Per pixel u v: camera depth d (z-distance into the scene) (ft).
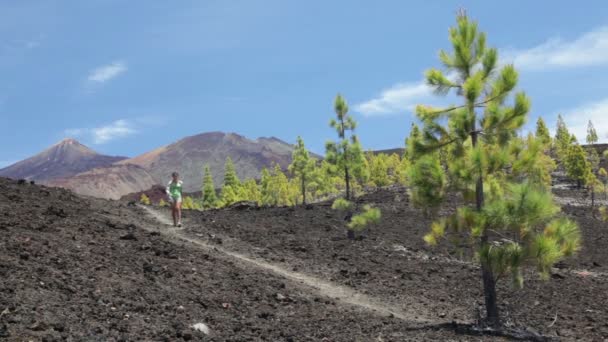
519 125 35.78
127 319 23.97
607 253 94.22
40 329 20.03
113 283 29.19
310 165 190.90
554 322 39.45
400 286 51.52
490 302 35.14
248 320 29.19
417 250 77.36
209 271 39.27
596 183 199.82
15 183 60.90
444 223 34.78
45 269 27.76
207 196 256.32
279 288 39.83
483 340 30.78
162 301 28.66
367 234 88.02
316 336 27.63
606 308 47.32
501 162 33.53
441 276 59.47
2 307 21.08
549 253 31.73
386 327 32.94
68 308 23.18
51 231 38.22
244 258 52.37
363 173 89.40
